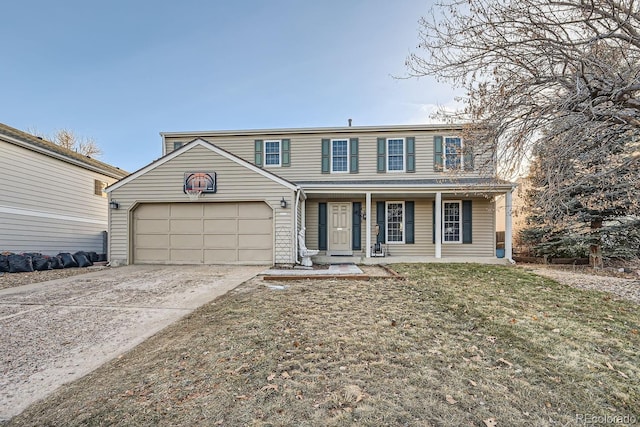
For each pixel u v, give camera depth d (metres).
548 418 2.38
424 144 12.96
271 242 10.37
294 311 5.00
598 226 10.45
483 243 12.62
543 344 3.75
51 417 2.42
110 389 2.80
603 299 5.93
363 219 12.99
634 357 3.44
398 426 2.24
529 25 4.90
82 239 13.45
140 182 10.60
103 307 5.51
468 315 4.83
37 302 5.87
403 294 6.16
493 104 5.48
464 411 2.43
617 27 4.39
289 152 13.38
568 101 4.77
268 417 2.35
